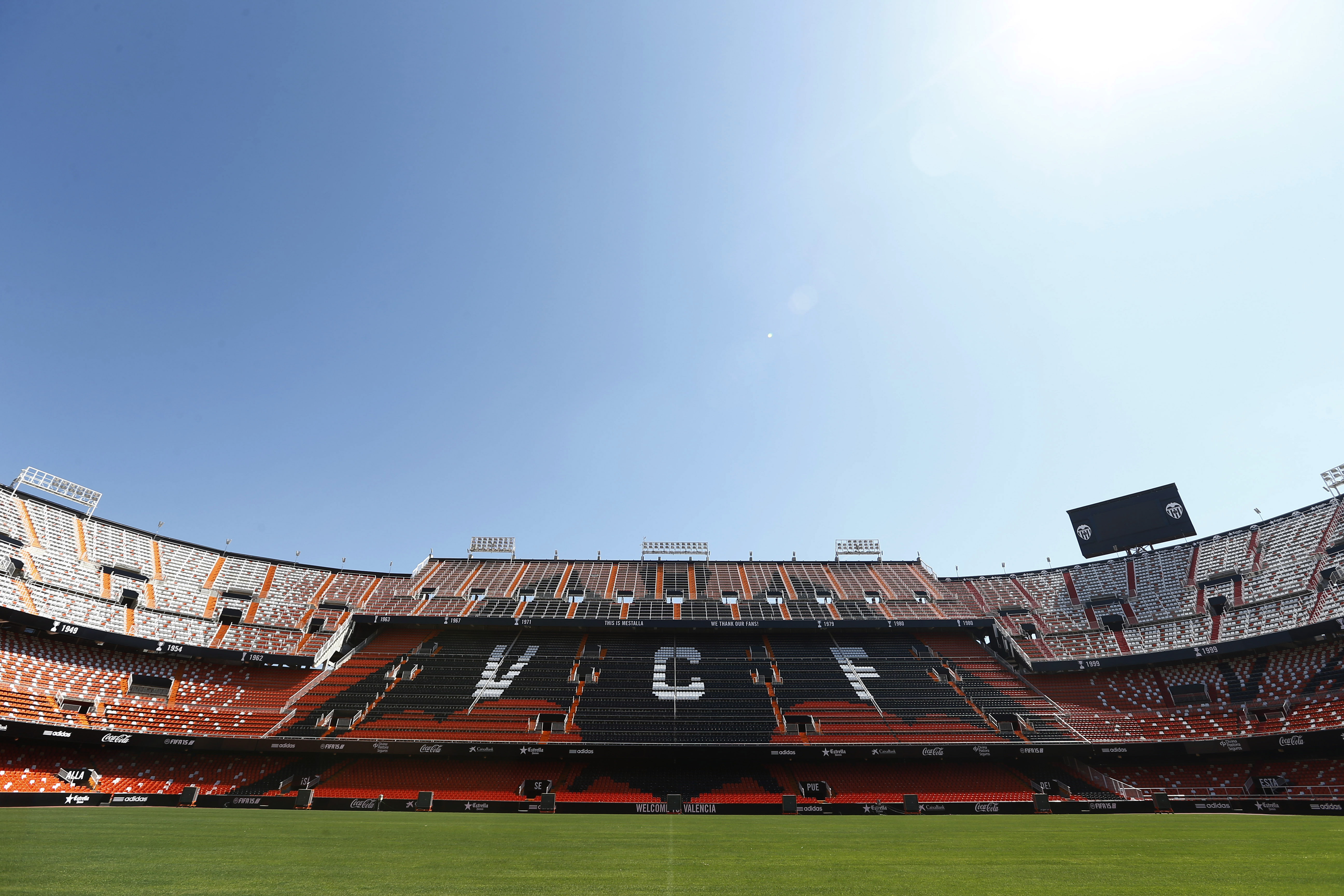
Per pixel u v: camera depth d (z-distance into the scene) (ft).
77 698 154.51
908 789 154.71
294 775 158.30
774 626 217.77
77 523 194.49
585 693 187.83
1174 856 56.80
